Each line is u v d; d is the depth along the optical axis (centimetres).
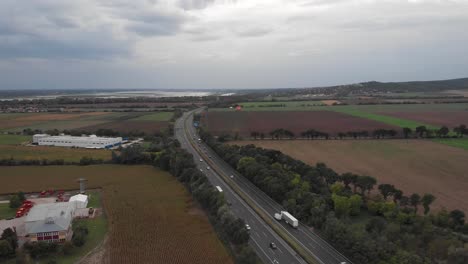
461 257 8331
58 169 19562
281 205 13712
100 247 10475
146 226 11944
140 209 13512
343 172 17575
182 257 9744
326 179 15400
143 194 15325
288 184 14175
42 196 15225
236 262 9331
